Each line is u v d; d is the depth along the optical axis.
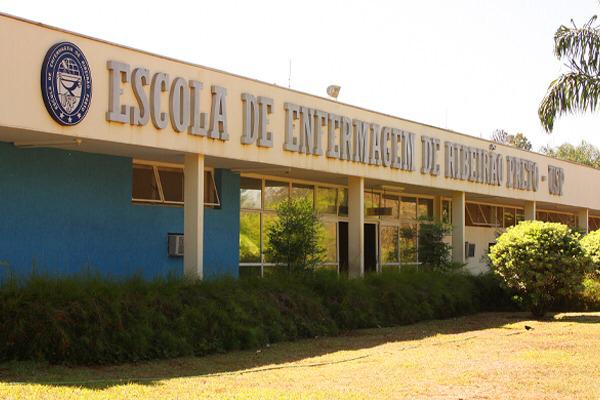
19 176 13.58
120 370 10.95
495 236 30.77
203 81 14.79
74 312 11.33
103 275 14.31
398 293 18.50
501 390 9.78
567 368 11.47
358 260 19.55
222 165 17.27
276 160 16.67
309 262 17.53
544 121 20.03
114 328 11.70
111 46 12.95
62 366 10.88
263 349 13.52
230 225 18.19
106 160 15.19
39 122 11.73
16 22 11.45
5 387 8.90
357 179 19.67
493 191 26.02
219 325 13.34
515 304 22.58
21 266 13.55
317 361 12.05
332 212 22.19
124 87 13.13
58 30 12.04
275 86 16.69
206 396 8.88
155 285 13.10
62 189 14.33
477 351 13.34
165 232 16.47
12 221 13.45
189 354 12.52
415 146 21.78
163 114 13.84
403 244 25.31
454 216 24.45
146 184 16.27
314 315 15.82
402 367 11.43
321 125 18.05
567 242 19.97
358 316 17.05
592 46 19.56
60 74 11.98
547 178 29.97
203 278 14.86
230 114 15.42
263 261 19.34
